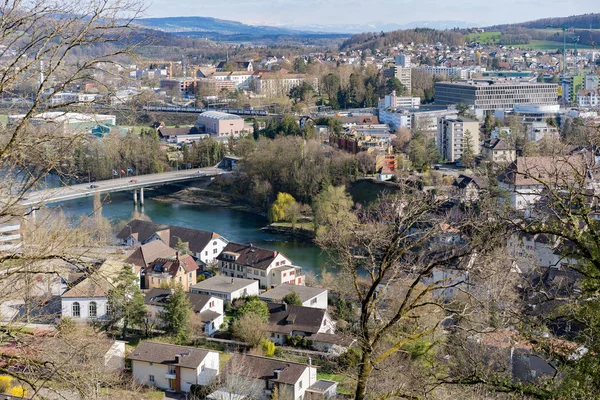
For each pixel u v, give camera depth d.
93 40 18.77
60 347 19.77
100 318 76.69
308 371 60.25
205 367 64.19
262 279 103.69
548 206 24.09
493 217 24.70
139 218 138.25
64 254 19.47
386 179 150.00
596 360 22.14
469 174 133.75
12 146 18.30
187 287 99.88
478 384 24.77
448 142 186.00
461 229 23.28
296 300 84.56
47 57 19.03
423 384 23.30
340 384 60.88
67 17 18.66
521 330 24.73
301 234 133.62
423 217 25.19
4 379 36.19
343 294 75.44
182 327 74.38
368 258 22.55
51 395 28.20
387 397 22.75
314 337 75.50
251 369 60.66
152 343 66.12
